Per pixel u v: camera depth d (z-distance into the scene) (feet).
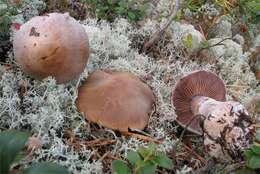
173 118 1.38
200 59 1.73
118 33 1.63
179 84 1.36
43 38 1.23
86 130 1.30
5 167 0.91
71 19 1.29
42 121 1.24
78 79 1.37
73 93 1.37
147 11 1.80
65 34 1.25
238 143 1.15
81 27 1.30
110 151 1.29
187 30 1.74
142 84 1.41
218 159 1.20
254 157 1.11
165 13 1.80
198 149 1.36
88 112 1.30
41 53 1.23
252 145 1.13
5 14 1.43
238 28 2.01
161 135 1.34
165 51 1.69
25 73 1.34
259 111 1.52
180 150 1.34
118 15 1.74
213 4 1.99
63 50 1.24
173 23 1.75
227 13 2.02
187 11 1.92
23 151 1.15
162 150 1.27
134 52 1.61
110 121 1.29
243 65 1.77
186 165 1.25
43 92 1.35
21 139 0.93
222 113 1.18
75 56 1.27
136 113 1.31
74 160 1.22
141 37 1.72
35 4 1.63
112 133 1.31
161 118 1.38
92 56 1.47
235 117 1.17
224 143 1.16
